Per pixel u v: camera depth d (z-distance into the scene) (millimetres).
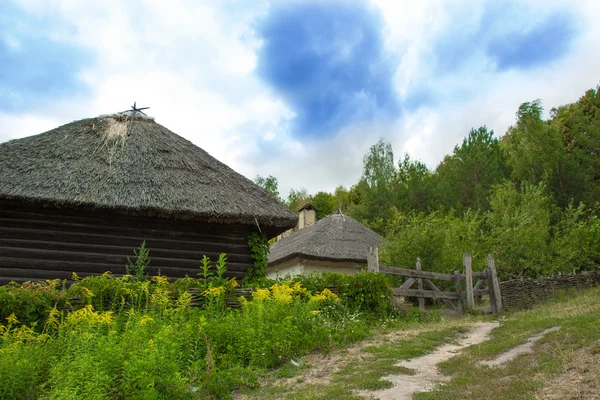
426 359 7559
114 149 13234
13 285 8922
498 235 19766
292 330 8258
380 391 5781
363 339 9062
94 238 12195
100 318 7062
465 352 7691
